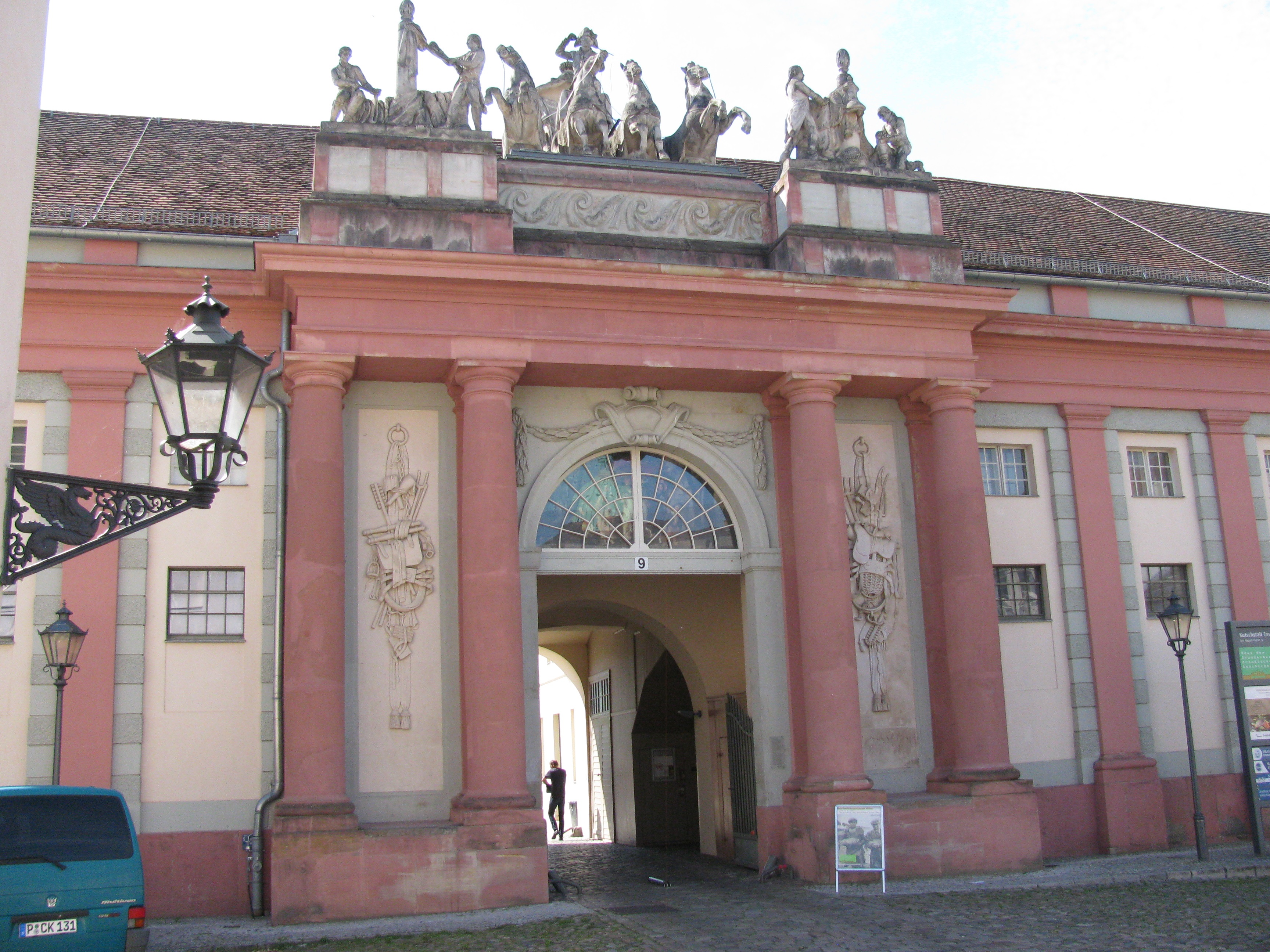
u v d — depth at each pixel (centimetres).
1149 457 2380
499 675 1712
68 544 677
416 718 1797
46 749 1736
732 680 2356
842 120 2078
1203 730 2255
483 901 1636
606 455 2014
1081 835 2116
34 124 684
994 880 1784
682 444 2012
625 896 1764
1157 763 2184
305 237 1784
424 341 1789
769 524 2023
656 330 1894
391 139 1853
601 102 2109
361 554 1836
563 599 2366
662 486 2038
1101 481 2283
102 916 1146
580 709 3503
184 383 711
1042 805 2108
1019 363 2275
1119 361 2345
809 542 1905
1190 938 1261
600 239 1962
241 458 753
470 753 1708
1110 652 2209
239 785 1770
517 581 1762
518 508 1916
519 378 1884
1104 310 2350
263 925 1587
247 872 1730
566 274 1825
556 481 1947
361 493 1855
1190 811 2194
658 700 2800
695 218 2030
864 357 1977
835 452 1941
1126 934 1302
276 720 1753
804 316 1956
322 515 1719
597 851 2664
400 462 1875
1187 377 2384
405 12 1922
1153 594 2306
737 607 2378
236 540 1852
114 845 1174
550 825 3981
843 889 1728
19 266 659
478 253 1780
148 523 707
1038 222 2783
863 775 1842
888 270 2020
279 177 2283
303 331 1753
